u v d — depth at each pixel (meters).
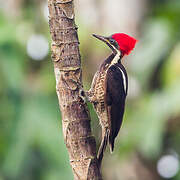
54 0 7.98
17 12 15.12
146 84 14.24
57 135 14.09
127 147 14.09
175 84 13.30
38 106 14.20
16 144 14.12
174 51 13.75
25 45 14.09
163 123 13.48
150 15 15.25
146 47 14.46
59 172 14.06
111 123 9.62
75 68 8.06
